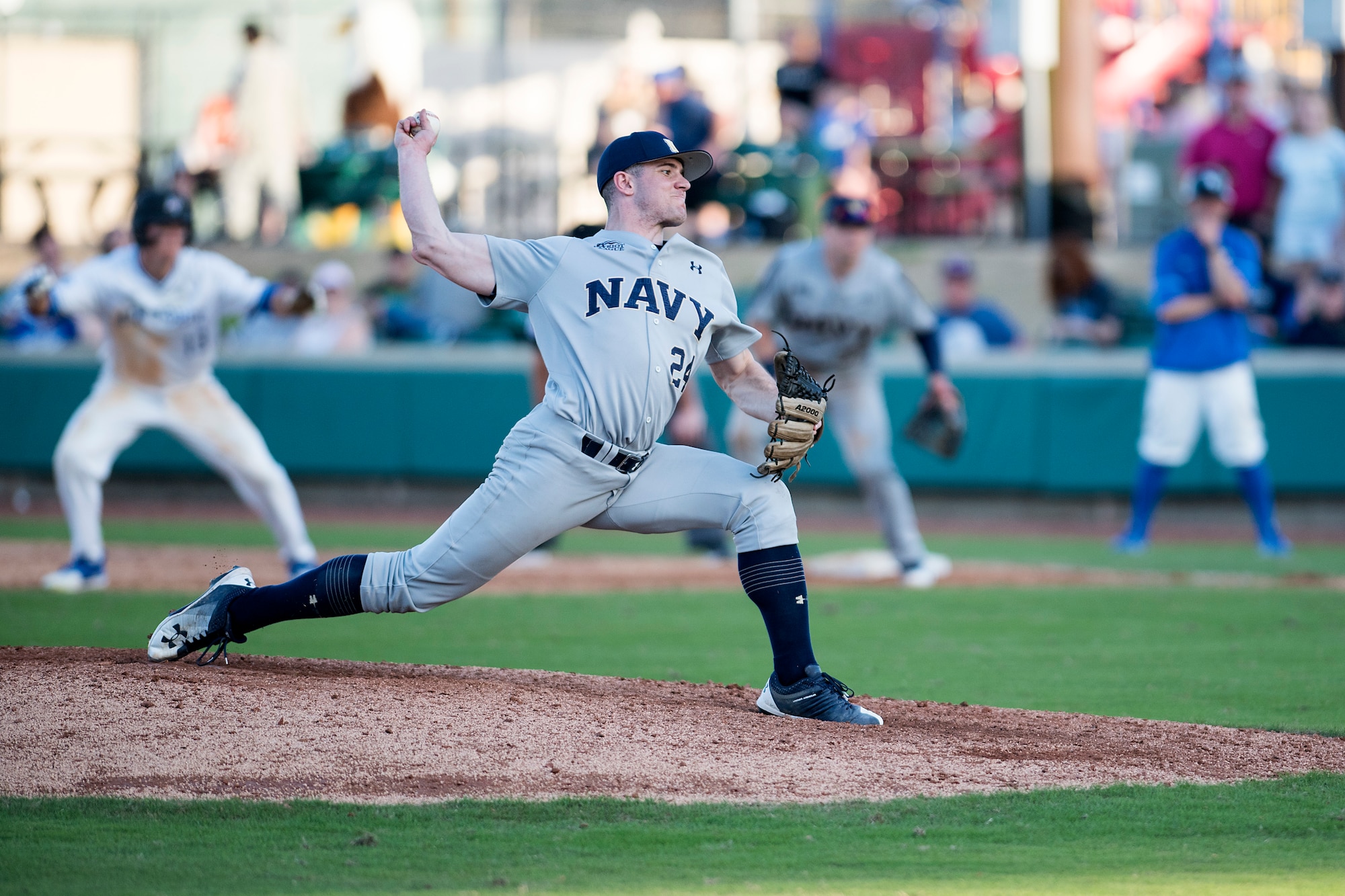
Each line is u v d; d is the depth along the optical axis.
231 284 28.05
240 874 11.31
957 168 61.31
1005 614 28.02
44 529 42.47
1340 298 48.12
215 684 15.80
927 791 13.81
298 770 13.67
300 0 63.59
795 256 31.38
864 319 31.38
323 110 63.75
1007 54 55.09
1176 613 28.12
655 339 15.05
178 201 27.06
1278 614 27.91
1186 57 64.81
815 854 12.03
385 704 15.44
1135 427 47.16
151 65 64.38
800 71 59.69
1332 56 58.72
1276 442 46.22
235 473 29.00
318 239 59.88
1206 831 12.84
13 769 13.50
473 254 15.01
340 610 15.83
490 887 11.11
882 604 29.52
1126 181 61.03
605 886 11.19
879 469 32.56
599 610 28.47
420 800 13.12
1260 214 51.44
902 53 67.12
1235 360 37.75
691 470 15.92
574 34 68.75
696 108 57.78
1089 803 13.59
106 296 27.27
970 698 19.31
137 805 12.82
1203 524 47.28
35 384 50.19
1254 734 16.66
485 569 15.48
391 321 53.41
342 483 50.38
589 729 15.13
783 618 16.02
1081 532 45.81
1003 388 47.62
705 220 57.88
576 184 58.75
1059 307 51.38
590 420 15.02
